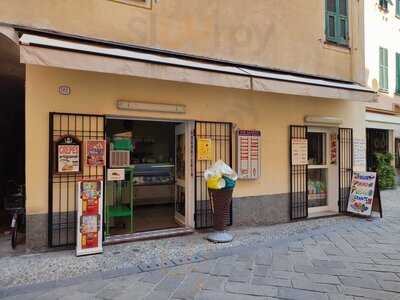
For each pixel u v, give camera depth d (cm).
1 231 596
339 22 815
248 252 498
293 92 596
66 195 491
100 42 505
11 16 456
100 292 360
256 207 669
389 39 1277
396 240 566
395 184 1297
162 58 496
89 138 504
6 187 792
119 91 527
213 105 619
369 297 348
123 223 650
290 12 729
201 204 609
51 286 373
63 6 488
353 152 820
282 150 704
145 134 915
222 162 564
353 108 824
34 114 471
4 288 367
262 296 352
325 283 385
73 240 497
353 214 780
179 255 482
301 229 647
